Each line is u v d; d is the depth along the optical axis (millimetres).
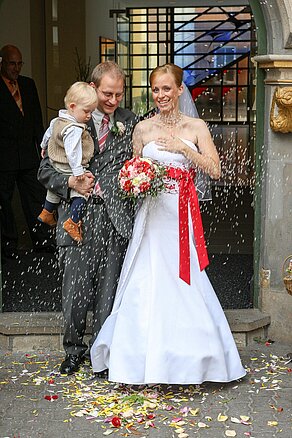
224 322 4266
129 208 4340
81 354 4512
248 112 18844
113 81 4195
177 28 18672
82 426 3797
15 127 6438
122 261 4426
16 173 6535
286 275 4707
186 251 4145
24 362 4641
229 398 4117
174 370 4035
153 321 4062
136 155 4324
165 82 4109
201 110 19234
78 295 4355
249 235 7660
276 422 3822
